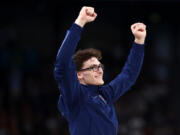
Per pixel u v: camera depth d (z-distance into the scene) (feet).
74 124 13.16
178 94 61.52
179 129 56.49
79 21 12.55
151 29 62.75
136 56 15.33
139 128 53.26
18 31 57.16
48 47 58.70
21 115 49.78
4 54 54.70
